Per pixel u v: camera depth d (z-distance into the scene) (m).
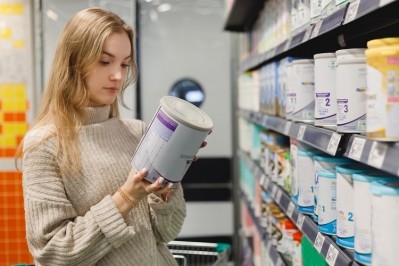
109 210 1.32
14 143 3.92
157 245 1.65
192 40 4.75
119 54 1.41
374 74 1.00
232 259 4.76
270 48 2.48
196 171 4.75
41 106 1.49
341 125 1.24
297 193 1.76
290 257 2.08
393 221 0.97
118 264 1.43
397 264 0.97
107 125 1.52
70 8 4.24
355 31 1.60
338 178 1.29
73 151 1.39
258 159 3.12
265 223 2.74
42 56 4.06
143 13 4.70
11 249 3.94
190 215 4.77
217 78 4.79
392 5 1.21
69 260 1.30
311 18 1.58
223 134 4.80
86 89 1.44
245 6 3.27
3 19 3.89
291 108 1.81
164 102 1.31
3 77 3.91
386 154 0.95
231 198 4.77
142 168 1.32
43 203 1.33
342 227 1.28
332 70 1.41
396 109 0.96
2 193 3.92
